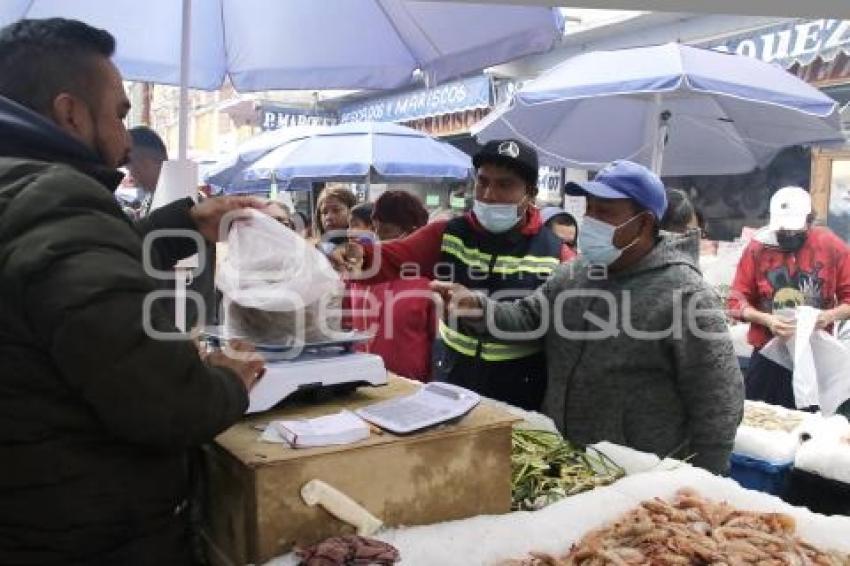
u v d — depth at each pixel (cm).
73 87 114
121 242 99
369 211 363
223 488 128
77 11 258
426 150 545
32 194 97
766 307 352
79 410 100
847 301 337
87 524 102
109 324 92
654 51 336
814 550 133
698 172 455
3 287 95
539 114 426
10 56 114
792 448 273
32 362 97
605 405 207
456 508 136
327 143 536
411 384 163
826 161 518
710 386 194
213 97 1486
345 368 148
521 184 233
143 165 316
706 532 137
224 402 106
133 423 96
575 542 133
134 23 268
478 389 234
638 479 158
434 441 132
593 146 446
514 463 168
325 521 122
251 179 645
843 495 262
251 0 269
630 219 201
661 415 203
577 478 168
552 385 219
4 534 101
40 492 100
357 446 125
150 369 95
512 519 137
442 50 269
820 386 318
